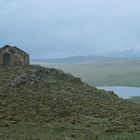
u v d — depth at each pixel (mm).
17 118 50031
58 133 44625
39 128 46312
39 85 64562
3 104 55344
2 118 50000
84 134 44781
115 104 60719
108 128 47688
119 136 45125
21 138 41312
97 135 44656
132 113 56344
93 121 50406
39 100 57469
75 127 47531
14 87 63438
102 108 56812
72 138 42781
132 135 45938
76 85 68875
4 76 71250
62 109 54219
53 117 51219
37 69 70125
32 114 51656
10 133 43312
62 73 72750
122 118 52750
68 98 59344
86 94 64125
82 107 55844
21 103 56031
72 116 52094
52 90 62812
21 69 75562
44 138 41906
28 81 65188
